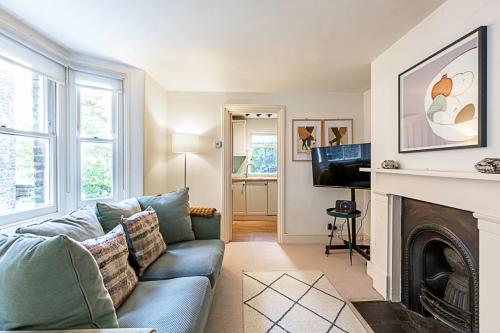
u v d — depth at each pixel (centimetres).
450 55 164
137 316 127
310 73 310
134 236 182
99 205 196
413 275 215
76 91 261
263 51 250
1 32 187
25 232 130
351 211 332
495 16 138
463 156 156
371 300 229
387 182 235
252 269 296
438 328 191
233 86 363
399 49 225
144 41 231
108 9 183
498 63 136
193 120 388
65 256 90
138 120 299
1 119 199
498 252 127
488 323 132
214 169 393
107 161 287
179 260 197
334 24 201
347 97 395
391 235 229
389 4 176
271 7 180
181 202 254
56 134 245
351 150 334
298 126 394
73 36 222
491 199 133
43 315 90
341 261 321
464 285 176
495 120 137
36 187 228
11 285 89
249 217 562
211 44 237
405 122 211
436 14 182
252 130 616
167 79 334
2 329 90
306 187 397
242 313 209
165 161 379
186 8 181
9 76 204
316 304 223
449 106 165
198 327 132
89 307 93
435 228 184
